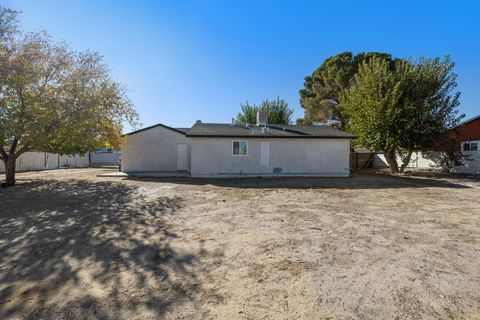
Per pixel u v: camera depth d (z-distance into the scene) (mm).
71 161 30500
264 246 4984
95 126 14695
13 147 13578
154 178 16562
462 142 20500
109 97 15359
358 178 17125
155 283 3713
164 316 2988
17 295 3457
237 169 17312
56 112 12828
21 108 12078
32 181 15086
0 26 11859
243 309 3098
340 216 7223
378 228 6102
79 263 4383
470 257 4469
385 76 19156
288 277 3814
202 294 3424
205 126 19969
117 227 6320
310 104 30516
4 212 7855
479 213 7605
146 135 20562
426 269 4027
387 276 3816
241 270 4051
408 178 17172
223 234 5707
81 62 14133
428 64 18984
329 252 4691
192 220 6887
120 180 15523
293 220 6816
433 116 18781
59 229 6199
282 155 17688
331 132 19016
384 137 18875
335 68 28000
